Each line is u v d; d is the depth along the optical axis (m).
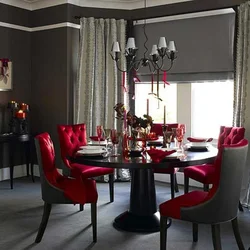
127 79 5.17
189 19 4.75
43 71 5.37
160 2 4.96
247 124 4.14
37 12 5.36
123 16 5.23
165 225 2.60
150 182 3.45
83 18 5.07
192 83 4.88
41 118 5.44
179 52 4.85
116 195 4.44
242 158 2.43
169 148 3.10
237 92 4.22
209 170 3.58
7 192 4.59
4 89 5.16
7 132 5.23
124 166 2.69
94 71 5.12
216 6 4.53
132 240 3.08
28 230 3.30
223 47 4.52
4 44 5.15
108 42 5.14
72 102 5.20
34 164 5.52
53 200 2.95
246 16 4.10
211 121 4.83
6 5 5.14
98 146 3.33
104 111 5.17
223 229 3.34
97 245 2.97
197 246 2.95
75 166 3.86
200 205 2.42
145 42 5.12
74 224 3.44
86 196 2.97
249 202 4.03
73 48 5.14
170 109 5.11
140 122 3.11
